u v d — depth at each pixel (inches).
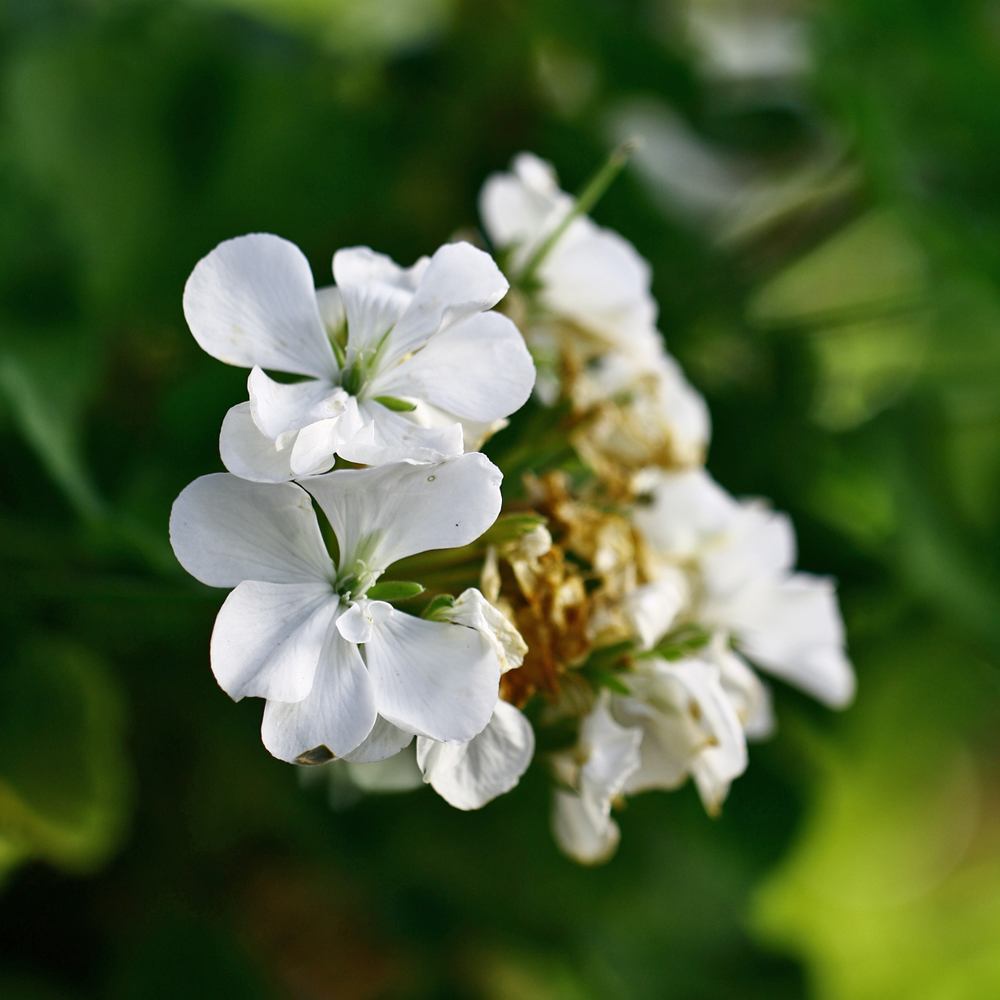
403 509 12.8
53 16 17.7
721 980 19.4
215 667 12.4
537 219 15.1
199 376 15.8
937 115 21.3
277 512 12.7
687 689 13.6
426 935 17.9
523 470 14.3
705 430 15.1
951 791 27.0
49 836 15.8
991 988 25.3
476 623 12.8
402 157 18.6
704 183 21.9
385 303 13.1
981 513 19.7
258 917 18.4
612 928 18.5
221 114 17.9
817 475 18.5
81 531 15.1
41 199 17.1
